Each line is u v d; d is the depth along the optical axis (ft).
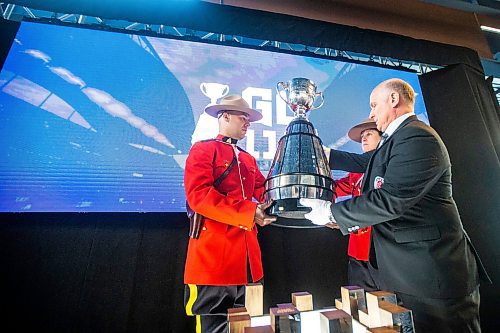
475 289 2.79
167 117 4.98
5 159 4.17
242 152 4.07
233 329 1.74
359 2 6.68
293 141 2.95
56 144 4.41
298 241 5.24
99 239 4.52
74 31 4.93
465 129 5.97
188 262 3.28
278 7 6.10
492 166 5.72
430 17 7.14
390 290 2.92
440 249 2.69
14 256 4.14
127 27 5.77
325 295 5.03
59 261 4.28
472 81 6.31
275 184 2.69
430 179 2.65
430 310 2.64
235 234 3.34
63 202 4.26
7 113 4.31
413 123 3.02
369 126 5.10
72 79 4.71
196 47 5.44
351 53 6.52
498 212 5.51
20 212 4.08
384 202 2.61
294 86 3.30
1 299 3.96
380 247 3.02
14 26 4.71
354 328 2.15
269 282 4.91
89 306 4.20
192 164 3.29
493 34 7.89
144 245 4.65
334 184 2.92
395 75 6.27
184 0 5.18
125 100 4.85
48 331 3.98
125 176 4.58
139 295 4.42
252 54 5.70
